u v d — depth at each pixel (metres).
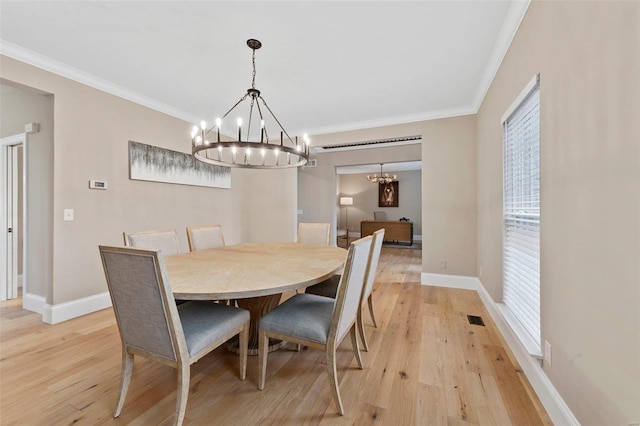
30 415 1.39
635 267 0.84
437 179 3.71
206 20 1.90
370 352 2.02
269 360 1.92
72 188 2.62
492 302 2.65
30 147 2.81
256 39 2.12
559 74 1.30
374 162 6.48
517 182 2.05
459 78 2.74
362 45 2.19
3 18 1.88
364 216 10.28
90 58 2.40
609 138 0.96
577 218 1.16
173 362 1.28
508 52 2.09
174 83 2.86
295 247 2.74
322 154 6.91
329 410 1.44
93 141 2.78
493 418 1.38
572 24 1.18
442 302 3.10
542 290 1.50
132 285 1.26
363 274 1.76
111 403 1.48
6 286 3.19
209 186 4.21
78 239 2.67
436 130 3.70
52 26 1.97
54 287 2.51
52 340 2.19
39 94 2.51
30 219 2.83
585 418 1.10
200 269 1.80
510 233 2.21
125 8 1.79
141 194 3.24
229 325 1.56
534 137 1.71
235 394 1.56
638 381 0.84
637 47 0.83
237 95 3.15
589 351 1.08
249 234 5.04
